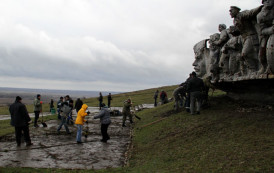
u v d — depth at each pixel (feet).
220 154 21.44
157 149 27.86
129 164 24.52
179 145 27.04
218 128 28.58
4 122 55.62
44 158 27.17
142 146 30.76
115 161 26.45
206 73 45.73
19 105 31.99
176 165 21.52
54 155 28.50
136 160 25.72
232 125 28.37
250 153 20.10
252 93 37.50
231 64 36.14
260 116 29.27
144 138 34.40
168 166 21.75
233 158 19.99
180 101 50.88
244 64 33.27
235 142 23.29
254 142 22.13
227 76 37.70
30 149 31.09
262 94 35.24
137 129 42.47
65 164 25.16
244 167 18.08
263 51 28.55
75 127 49.65
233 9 31.63
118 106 105.50
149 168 22.09
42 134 41.32
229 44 35.12
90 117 66.69
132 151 29.37
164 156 24.73
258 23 28.60
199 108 37.86
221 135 26.27
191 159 22.21
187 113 40.63
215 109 38.22
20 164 24.70
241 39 32.89
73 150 31.04
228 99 43.06
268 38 28.30
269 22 27.22
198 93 38.11
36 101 48.70
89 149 31.65
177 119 38.50
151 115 53.47
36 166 24.18
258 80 31.55
